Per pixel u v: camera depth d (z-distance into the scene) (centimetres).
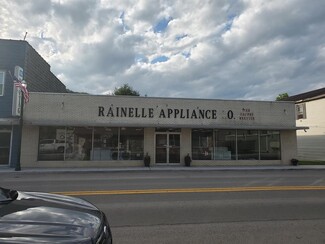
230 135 2375
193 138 2333
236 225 626
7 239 250
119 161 2217
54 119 2131
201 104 2330
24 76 2128
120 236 554
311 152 3006
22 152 2084
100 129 2219
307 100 3081
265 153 2405
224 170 2002
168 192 1014
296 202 852
